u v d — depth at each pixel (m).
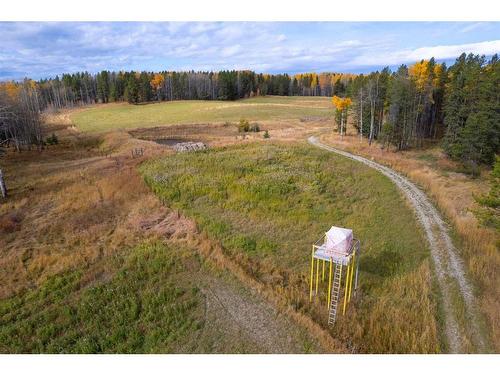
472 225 23.91
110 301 17.27
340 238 16.59
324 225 25.55
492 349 13.73
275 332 14.98
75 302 17.08
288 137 64.69
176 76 143.62
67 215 26.67
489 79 43.16
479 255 20.27
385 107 59.81
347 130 71.81
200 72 173.38
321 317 16.12
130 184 32.69
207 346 14.30
